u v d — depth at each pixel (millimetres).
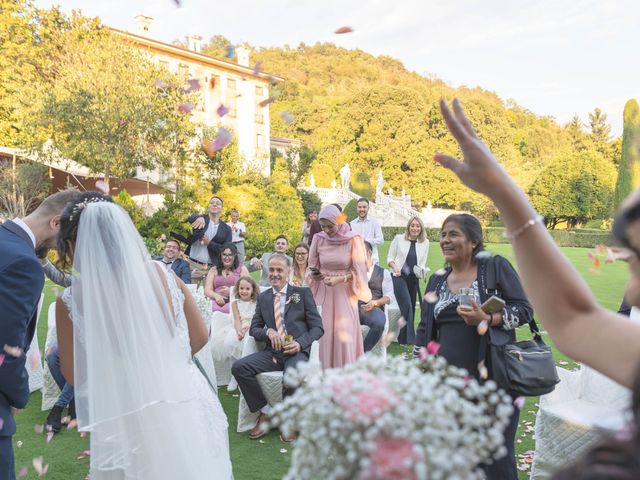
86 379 2018
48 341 4391
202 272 7664
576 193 41406
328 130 50656
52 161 17578
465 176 1062
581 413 3027
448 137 48719
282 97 60062
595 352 966
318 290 4973
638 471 586
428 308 2746
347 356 4777
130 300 2023
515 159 51969
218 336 5262
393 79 80500
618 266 15742
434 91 60469
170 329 2129
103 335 1986
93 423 1950
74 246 2172
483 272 2584
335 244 4887
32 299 1942
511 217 1036
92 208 2082
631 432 643
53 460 3443
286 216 19047
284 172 29344
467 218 2676
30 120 17516
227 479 2217
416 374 991
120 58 18281
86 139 17078
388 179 48594
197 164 19219
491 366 2426
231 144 19922
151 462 1990
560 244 31516
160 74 18797
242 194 18094
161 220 14352
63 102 16969
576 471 640
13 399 1935
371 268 5879
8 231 2072
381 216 35844
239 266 6297
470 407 979
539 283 1025
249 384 3984
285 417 1009
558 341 1014
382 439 882
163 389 2004
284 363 4098
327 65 78688
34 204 18875
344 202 35969
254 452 3664
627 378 915
